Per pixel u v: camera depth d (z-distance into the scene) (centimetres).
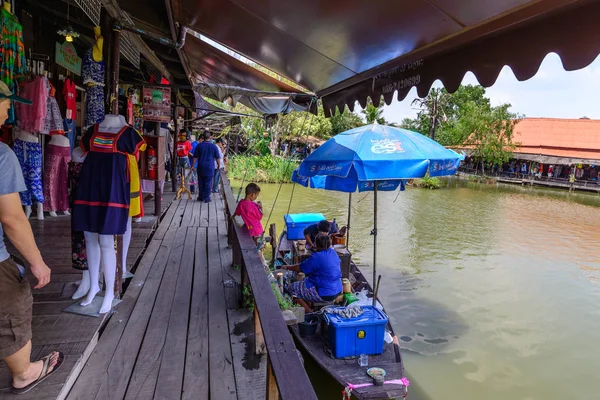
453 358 581
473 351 602
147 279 408
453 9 212
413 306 753
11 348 188
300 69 449
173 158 968
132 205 319
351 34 298
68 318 284
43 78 449
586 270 1015
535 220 1727
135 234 530
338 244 657
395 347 472
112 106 362
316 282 523
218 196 967
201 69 736
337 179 485
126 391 237
